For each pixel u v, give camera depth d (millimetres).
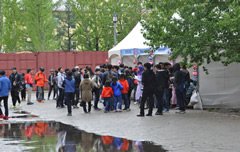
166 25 17531
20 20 50688
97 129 14656
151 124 15367
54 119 18047
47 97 31766
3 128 15445
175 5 17781
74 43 53875
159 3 18172
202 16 17234
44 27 50000
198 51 17625
